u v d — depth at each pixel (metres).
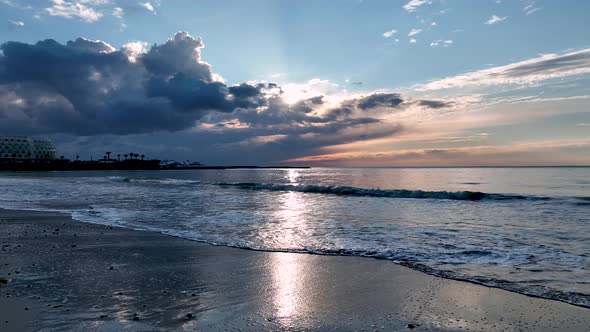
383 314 4.95
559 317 4.78
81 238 10.74
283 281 6.49
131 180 56.44
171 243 9.97
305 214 15.63
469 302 5.36
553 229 11.59
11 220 14.63
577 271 6.83
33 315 4.89
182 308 5.17
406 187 37.12
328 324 4.63
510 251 8.52
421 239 10.07
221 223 13.33
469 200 21.50
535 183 42.97
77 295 5.71
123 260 8.08
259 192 29.83
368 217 14.57
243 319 4.79
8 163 186.50
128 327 4.51
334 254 8.50
